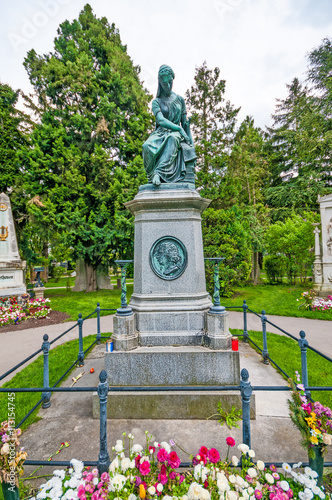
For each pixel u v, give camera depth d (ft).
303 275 48.67
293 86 81.92
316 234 37.70
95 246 45.11
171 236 12.22
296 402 7.11
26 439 9.21
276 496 5.75
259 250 52.26
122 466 6.08
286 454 8.15
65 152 45.44
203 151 51.06
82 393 12.61
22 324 27.86
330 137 51.75
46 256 66.85
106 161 46.85
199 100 57.31
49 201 43.34
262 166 63.57
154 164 13.50
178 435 8.99
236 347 10.37
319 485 6.56
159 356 10.38
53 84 48.01
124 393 10.06
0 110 49.78
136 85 53.52
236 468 7.37
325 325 24.03
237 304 33.47
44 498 6.42
